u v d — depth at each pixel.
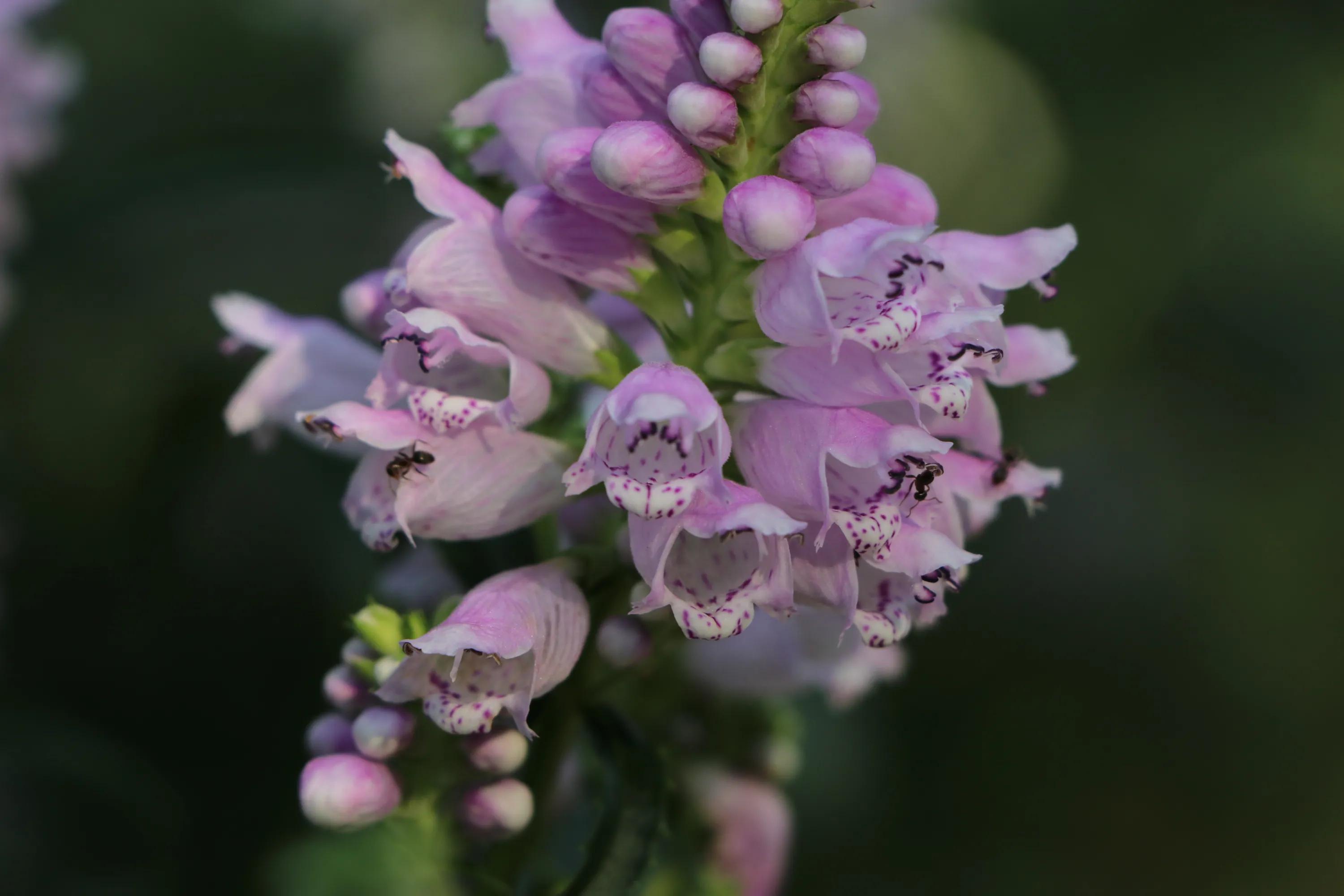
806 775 0.49
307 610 0.44
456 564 0.33
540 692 0.32
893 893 0.54
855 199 0.32
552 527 0.33
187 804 0.42
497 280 0.32
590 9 0.65
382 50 0.68
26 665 0.43
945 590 0.32
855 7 0.31
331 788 0.32
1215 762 0.68
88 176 0.60
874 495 0.31
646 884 0.35
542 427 0.33
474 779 0.32
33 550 0.45
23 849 0.41
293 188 0.56
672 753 0.36
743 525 0.30
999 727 0.64
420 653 0.31
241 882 0.41
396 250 0.56
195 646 0.44
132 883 0.41
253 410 0.35
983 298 0.32
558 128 0.33
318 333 0.35
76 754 0.42
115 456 0.48
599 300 0.34
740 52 0.31
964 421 0.32
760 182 0.31
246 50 0.68
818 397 0.31
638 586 0.33
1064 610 0.69
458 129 0.33
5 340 0.51
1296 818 0.68
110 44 0.65
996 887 0.60
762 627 0.35
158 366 0.51
